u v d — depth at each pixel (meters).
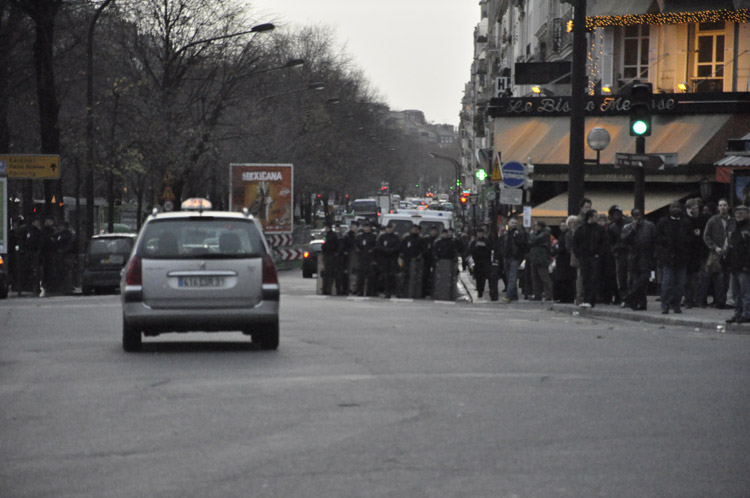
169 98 73.62
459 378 17.11
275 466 10.70
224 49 76.62
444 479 10.14
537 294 42.69
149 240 21.16
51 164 51.69
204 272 20.92
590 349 21.62
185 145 70.69
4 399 15.00
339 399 14.92
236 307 20.98
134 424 13.05
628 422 13.19
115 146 61.06
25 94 61.31
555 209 55.25
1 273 44.84
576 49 38.84
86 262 50.56
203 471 10.50
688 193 55.53
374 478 10.18
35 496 9.56
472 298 45.62
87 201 56.97
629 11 59.44
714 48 58.44
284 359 19.73
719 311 32.41
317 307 36.25
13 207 83.69
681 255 31.06
